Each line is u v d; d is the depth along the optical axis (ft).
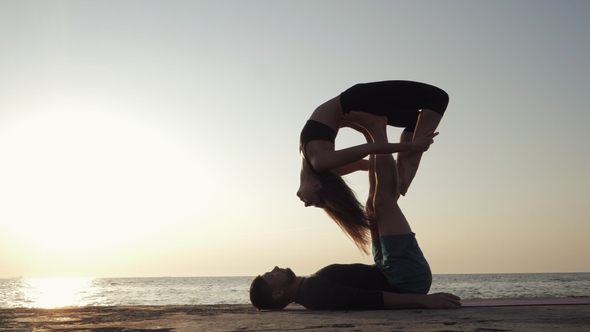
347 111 12.32
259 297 11.39
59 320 9.34
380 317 8.81
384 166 11.42
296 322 8.25
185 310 11.86
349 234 12.23
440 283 273.54
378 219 11.43
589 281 303.89
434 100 12.34
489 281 316.60
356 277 11.30
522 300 13.39
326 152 11.63
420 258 11.27
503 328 7.01
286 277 11.44
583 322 7.75
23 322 8.98
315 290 11.07
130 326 8.11
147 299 144.05
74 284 419.13
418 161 12.75
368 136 13.25
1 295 185.37
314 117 12.30
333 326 7.55
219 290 235.61
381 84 12.34
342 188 11.82
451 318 8.50
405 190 12.62
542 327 7.10
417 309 10.55
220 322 8.54
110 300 139.23
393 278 11.14
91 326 8.18
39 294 198.70
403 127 13.50
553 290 155.53
